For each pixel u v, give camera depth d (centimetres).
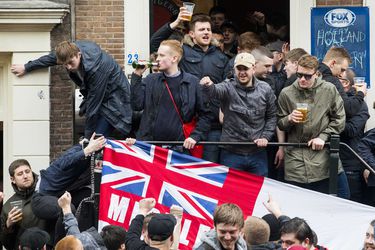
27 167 2123
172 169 2105
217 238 1769
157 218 1780
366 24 2397
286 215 2048
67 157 2117
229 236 1752
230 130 2145
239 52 2269
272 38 2481
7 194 2370
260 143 2116
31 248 1864
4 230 2114
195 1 2714
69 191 2159
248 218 1845
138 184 2102
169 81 2150
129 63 2372
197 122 2139
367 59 2397
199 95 2144
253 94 2131
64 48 2219
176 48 2147
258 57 2203
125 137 2264
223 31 2461
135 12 2375
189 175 2105
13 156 2348
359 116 2214
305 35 2402
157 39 2294
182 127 2148
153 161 2105
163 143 2116
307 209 2095
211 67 2241
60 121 2355
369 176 2217
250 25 2612
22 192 2120
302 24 2402
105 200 2091
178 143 2117
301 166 2139
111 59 2256
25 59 2344
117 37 2375
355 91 2241
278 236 1939
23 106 2344
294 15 2403
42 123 2348
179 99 2147
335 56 2225
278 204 2064
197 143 2117
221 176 2108
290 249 1692
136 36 2375
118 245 1884
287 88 2150
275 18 2481
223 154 2162
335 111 2142
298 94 2141
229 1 2733
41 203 2050
